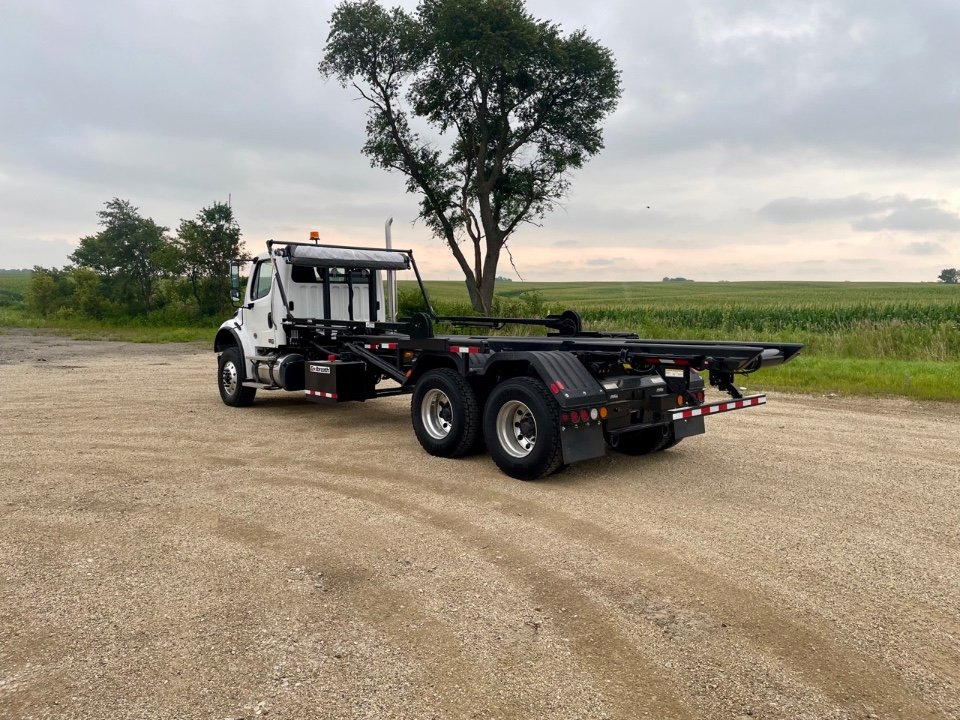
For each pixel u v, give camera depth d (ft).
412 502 19.10
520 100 101.24
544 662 10.78
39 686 10.21
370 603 12.85
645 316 98.84
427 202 107.76
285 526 17.12
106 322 129.29
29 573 14.28
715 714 9.45
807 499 19.20
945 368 45.06
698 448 25.77
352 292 35.24
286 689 10.08
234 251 123.24
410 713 9.49
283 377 31.81
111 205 135.44
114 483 21.12
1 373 51.98
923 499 19.16
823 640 11.40
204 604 12.82
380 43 98.63
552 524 17.19
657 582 13.66
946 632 11.68
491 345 22.77
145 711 9.58
